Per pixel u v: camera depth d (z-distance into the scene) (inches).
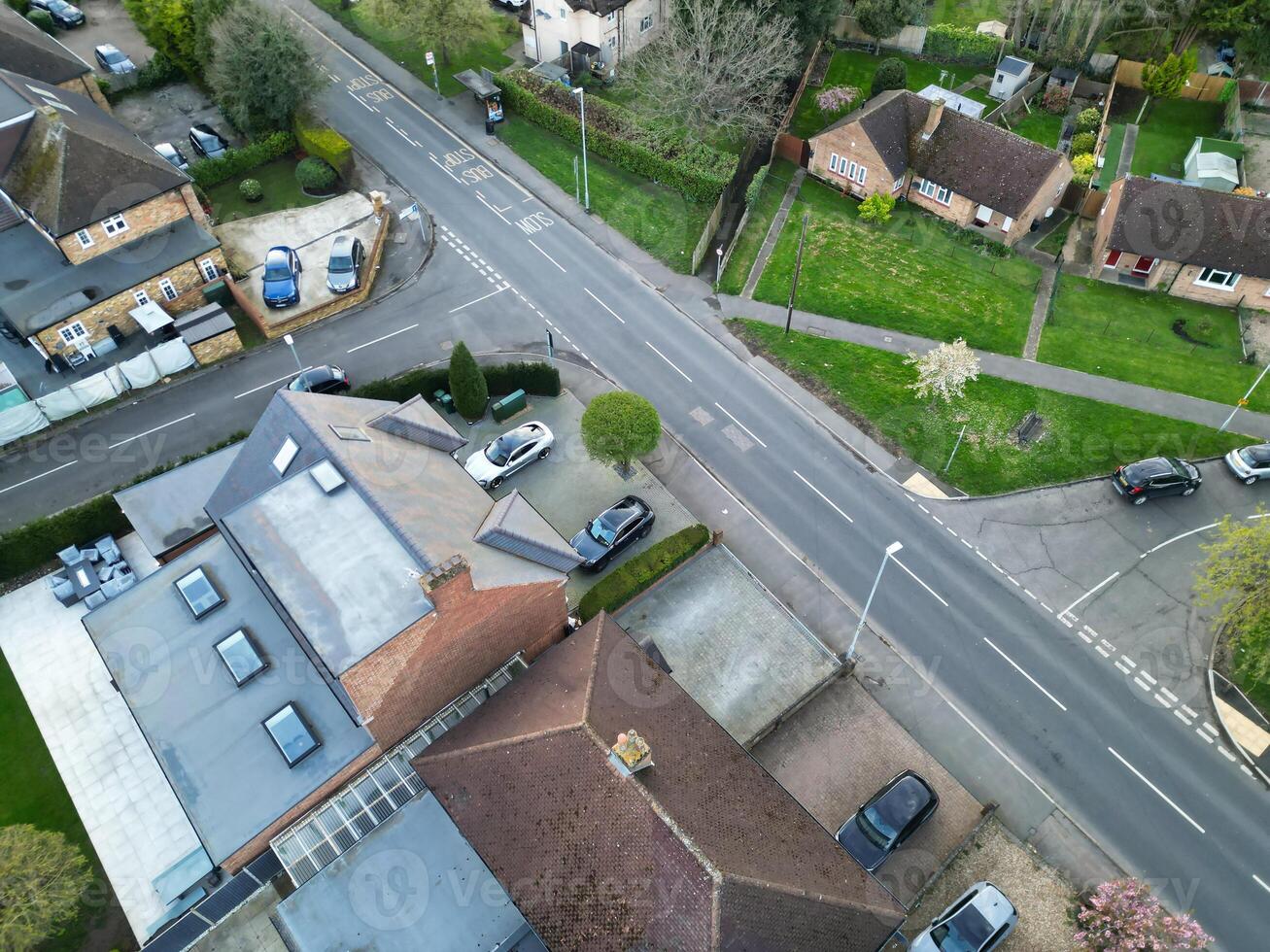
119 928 1283.2
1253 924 1291.8
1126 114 2827.3
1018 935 1275.8
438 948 1101.1
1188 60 2736.2
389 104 2787.9
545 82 2714.1
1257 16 2669.8
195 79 2790.4
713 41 2502.5
